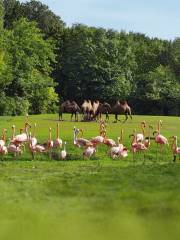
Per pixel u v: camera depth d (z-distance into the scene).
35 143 35.38
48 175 27.19
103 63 116.56
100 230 15.05
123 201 18.69
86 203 18.72
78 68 115.81
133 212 17.12
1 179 25.38
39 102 103.56
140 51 130.88
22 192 21.14
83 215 16.88
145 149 35.88
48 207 18.17
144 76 120.00
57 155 35.53
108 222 15.94
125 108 63.88
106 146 38.50
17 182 24.06
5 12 120.94
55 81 116.62
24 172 28.70
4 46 97.00
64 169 29.91
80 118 70.38
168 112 119.12
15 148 34.78
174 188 20.66
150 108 119.50
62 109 64.50
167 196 19.11
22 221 15.99
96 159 35.16
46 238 14.36
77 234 14.76
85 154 34.81
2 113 94.31
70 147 37.50
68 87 116.69
